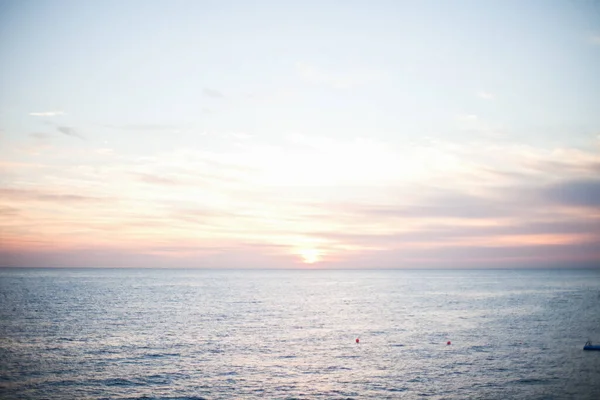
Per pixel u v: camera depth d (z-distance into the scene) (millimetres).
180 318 79062
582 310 91312
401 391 38406
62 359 48062
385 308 99438
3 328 66250
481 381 40719
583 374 42562
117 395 37188
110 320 75000
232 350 53062
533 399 36062
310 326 72000
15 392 37688
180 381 40844
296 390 38656
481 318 80500
